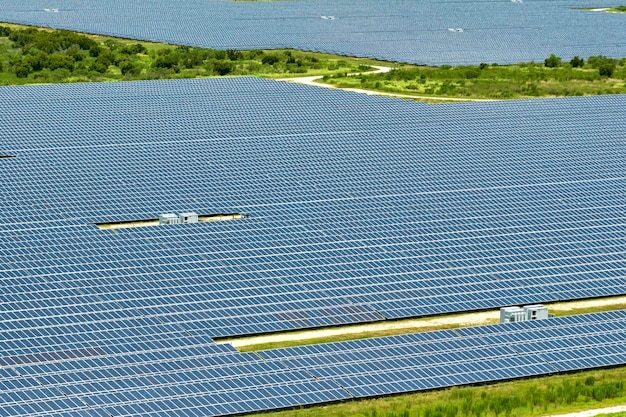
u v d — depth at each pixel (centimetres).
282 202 13125
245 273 10888
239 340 9788
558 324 9950
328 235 11962
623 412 8612
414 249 11650
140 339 9438
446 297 10575
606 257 11625
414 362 9156
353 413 8450
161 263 11075
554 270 11250
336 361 9119
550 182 14188
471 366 9150
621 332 9800
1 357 8988
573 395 8831
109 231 11906
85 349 9200
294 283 10719
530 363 9244
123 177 14025
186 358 9081
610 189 13912
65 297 10194
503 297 10638
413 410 8525
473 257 11494
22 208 12650
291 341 9825
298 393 8581
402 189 13750
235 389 8575
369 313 10238
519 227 12394
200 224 12200
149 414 8131
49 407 8150
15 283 10469
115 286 10475
